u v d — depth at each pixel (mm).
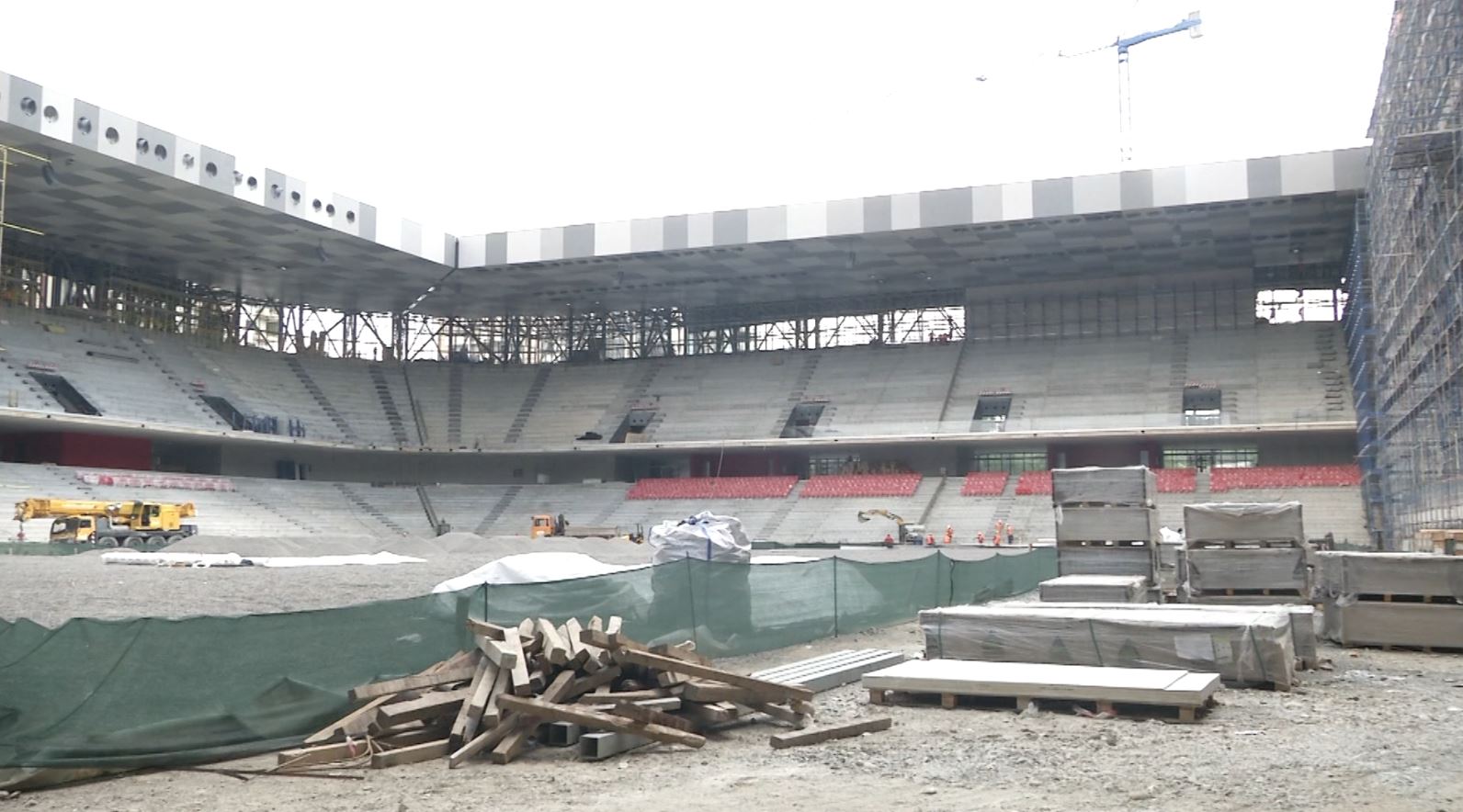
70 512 53688
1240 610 18016
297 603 27062
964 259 68188
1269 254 66938
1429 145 35188
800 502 69750
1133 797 9875
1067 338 73875
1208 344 69938
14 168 52188
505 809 9766
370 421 78438
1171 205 55281
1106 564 26250
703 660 14312
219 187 54562
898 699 15367
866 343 80750
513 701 12031
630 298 79875
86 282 70125
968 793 10156
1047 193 57406
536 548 52125
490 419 81312
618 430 77750
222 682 12055
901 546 58750
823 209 61562
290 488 71812
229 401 71000
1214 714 14117
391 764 11523
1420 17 36906
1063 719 13852
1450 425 35750
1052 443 68688
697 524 23672
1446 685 16625
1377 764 11141
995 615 17344
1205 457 67062
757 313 82938
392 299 80125
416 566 45531
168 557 45344
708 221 63656
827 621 24078
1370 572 21562
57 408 59500
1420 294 40062
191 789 10727
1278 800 9703
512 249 67812
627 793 10297
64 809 10055
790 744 12297
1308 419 60844
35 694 11031
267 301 80875
